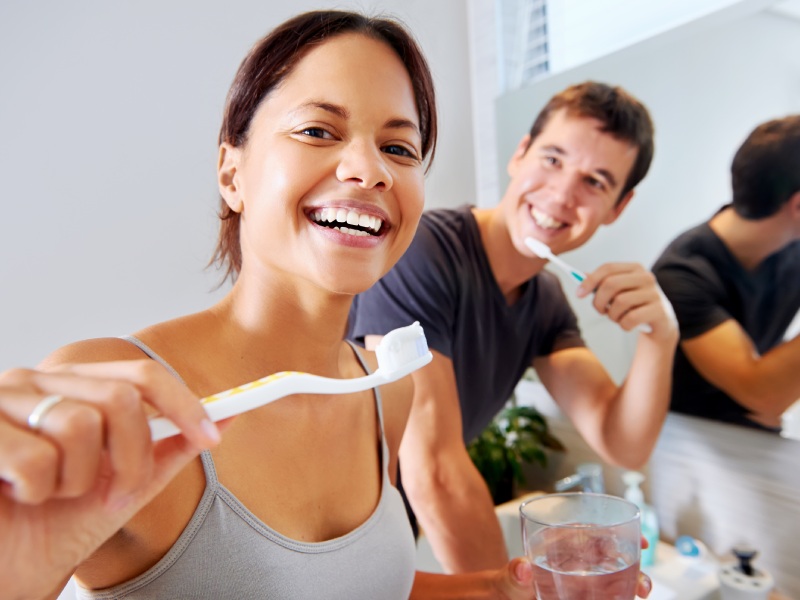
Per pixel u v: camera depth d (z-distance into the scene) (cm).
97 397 25
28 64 106
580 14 130
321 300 53
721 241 103
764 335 98
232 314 56
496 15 150
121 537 43
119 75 114
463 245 123
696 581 109
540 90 135
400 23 63
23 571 27
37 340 109
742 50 98
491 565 97
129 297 117
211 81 124
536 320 133
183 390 28
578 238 120
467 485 101
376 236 52
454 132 159
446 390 109
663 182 111
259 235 51
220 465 48
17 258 107
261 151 51
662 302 109
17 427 24
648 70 112
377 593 55
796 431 96
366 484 61
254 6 127
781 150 93
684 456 116
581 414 128
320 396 57
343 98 49
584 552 51
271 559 48
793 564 102
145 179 117
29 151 107
